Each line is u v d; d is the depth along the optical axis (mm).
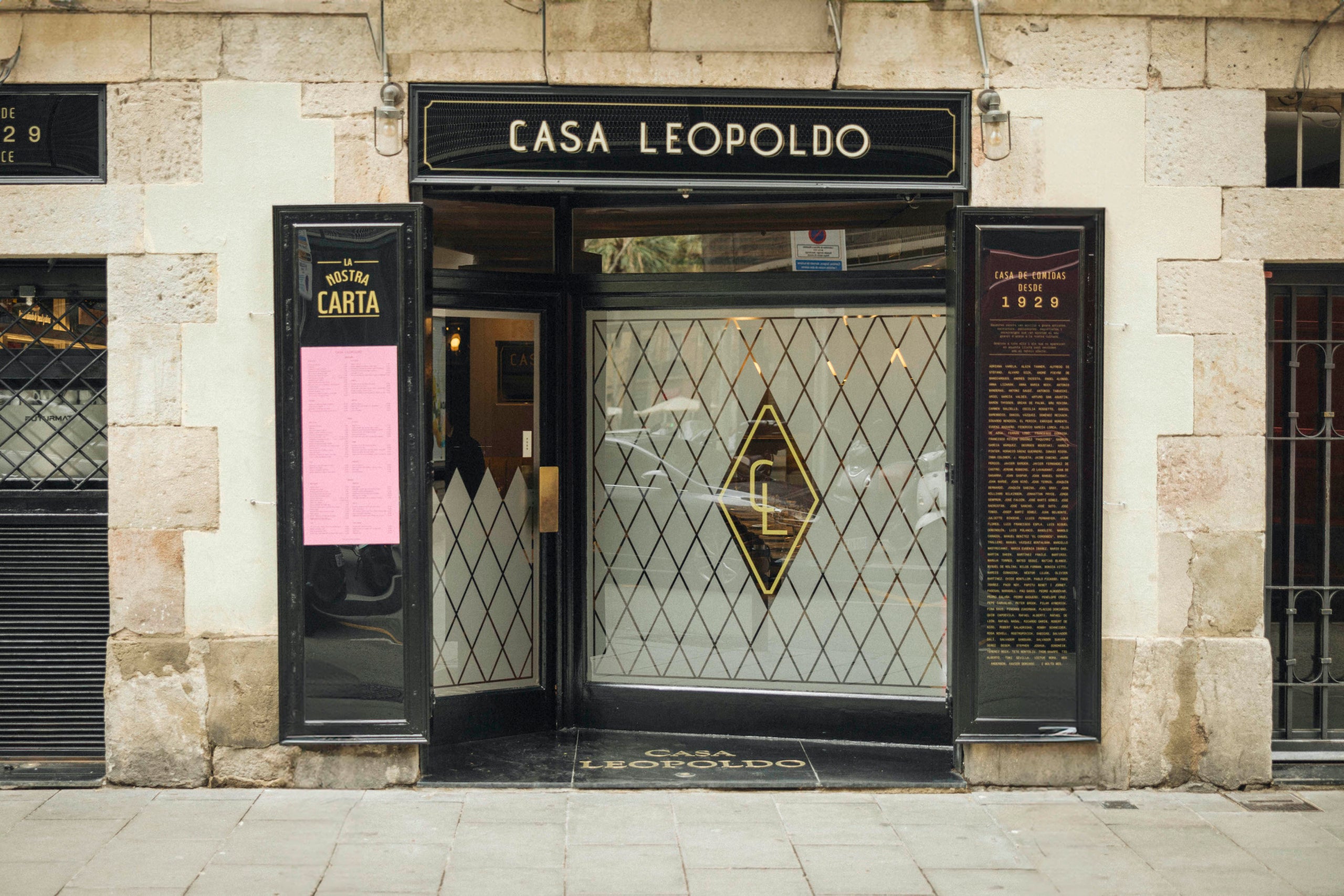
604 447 6273
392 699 5289
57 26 5250
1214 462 5406
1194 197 5383
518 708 6176
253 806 5074
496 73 5324
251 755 5336
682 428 6270
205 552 5324
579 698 6324
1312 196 5387
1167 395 5402
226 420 5309
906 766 5676
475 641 6090
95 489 5566
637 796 5250
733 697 6203
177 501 5312
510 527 6172
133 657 5316
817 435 6168
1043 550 5367
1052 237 5324
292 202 5297
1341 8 5316
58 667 5523
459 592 6047
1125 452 5410
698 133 5391
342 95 5297
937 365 5988
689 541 6301
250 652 5324
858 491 6141
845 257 6035
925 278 5941
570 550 6285
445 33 5320
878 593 6133
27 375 5562
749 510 6242
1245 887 4266
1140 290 5391
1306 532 5691
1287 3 5355
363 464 5273
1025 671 5383
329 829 4797
